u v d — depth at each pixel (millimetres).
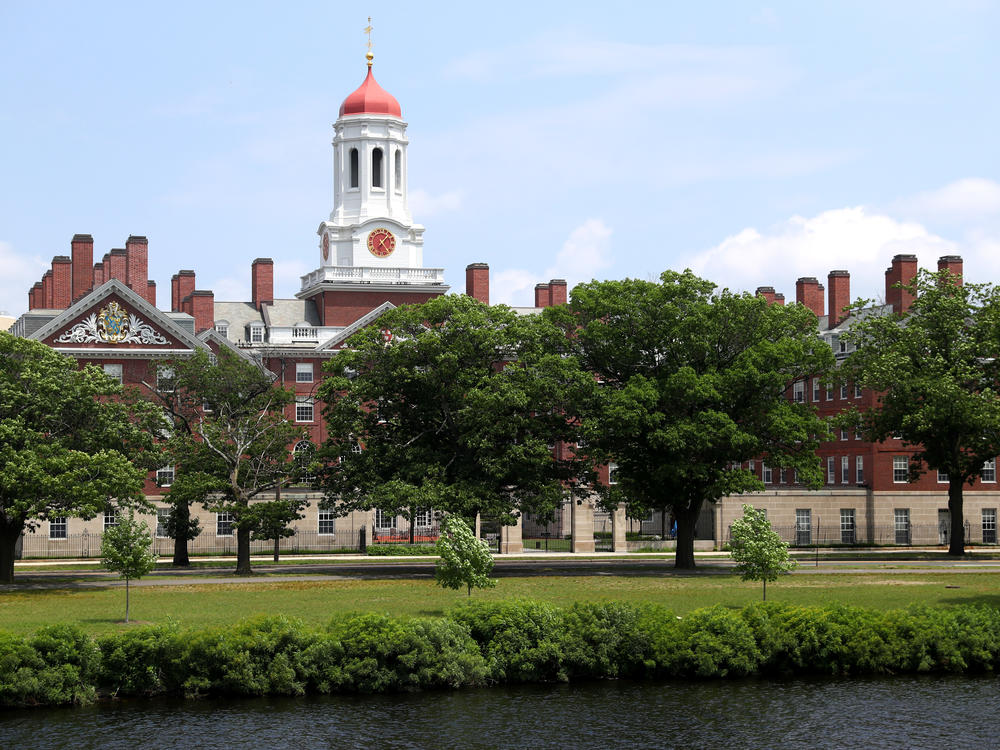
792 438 76000
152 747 39375
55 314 109312
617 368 80250
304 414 116938
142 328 100812
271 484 77875
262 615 47031
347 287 126938
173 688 44688
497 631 47656
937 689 46312
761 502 106562
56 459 64438
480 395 73625
